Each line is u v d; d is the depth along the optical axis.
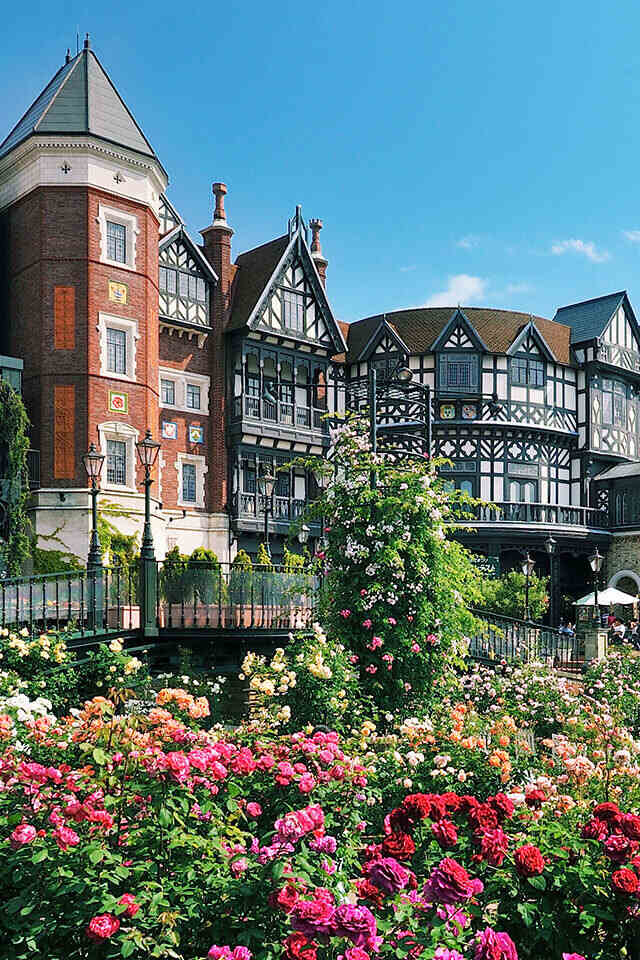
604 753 9.09
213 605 16.83
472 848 4.83
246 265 36.41
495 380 38.84
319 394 37.69
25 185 28.06
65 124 27.53
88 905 3.98
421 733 7.64
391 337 38.50
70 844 4.16
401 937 3.80
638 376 43.84
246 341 33.88
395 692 11.99
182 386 32.75
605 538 40.19
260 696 10.34
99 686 11.36
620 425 43.09
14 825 4.74
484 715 11.30
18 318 28.11
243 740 7.22
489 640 18.16
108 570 15.70
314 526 34.69
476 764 7.16
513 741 8.57
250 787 5.62
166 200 32.94
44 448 26.67
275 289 34.56
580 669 19.36
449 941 3.83
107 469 27.28
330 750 5.71
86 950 3.99
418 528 12.42
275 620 17.00
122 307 28.06
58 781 4.90
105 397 27.38
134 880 4.19
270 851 4.18
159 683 12.00
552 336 41.62
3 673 9.67
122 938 3.68
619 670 16.55
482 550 37.41
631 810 6.64
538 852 4.32
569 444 41.31
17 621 14.20
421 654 12.09
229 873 4.27
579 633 21.91
